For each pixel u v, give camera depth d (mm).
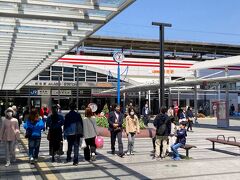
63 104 44656
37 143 11727
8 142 11391
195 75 39312
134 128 13562
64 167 11039
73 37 11688
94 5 7902
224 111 28422
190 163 11719
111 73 46750
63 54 14570
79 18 8570
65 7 7801
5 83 31609
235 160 12328
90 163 11766
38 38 11398
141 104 45875
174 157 12547
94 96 45188
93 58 46344
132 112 13594
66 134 11469
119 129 13359
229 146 16234
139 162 11922
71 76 45062
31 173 10141
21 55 14859
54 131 11961
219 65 34562
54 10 8328
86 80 45750
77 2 7781
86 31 10680
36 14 8219
